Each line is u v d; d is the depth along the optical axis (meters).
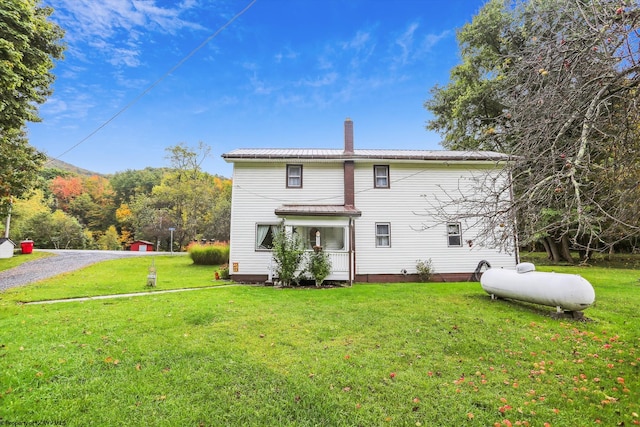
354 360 4.82
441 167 14.84
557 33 3.53
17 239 36.03
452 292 9.90
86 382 4.00
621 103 3.47
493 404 3.67
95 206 55.72
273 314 7.24
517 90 3.86
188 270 16.94
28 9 10.61
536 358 5.01
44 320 6.50
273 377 4.24
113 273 14.80
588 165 3.35
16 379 3.94
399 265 14.21
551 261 23.33
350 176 14.45
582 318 6.93
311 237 14.02
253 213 14.26
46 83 13.75
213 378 4.18
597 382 4.23
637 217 3.39
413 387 4.05
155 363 4.61
